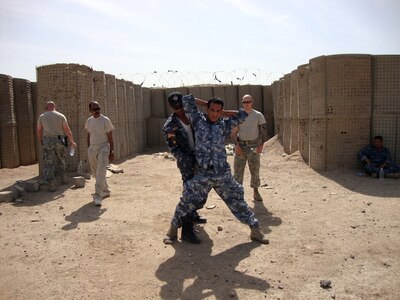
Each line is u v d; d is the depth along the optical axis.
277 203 6.78
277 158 12.38
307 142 10.77
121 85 14.23
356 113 9.34
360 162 9.32
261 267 4.11
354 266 4.09
